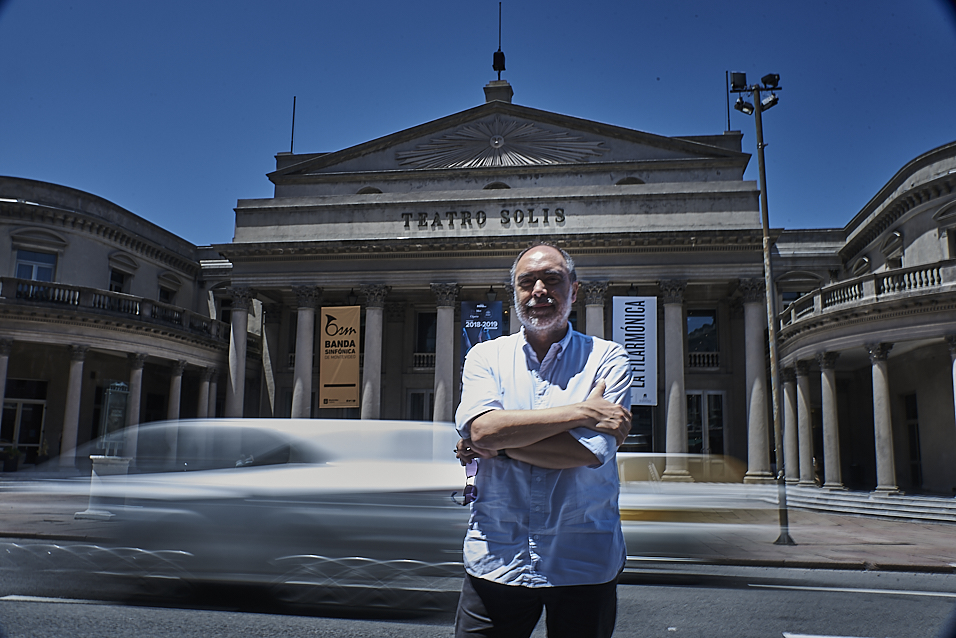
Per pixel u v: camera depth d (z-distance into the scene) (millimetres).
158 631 6055
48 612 6652
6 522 11320
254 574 6590
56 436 30000
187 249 39250
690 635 6418
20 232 29422
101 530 7035
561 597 2549
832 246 36219
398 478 6785
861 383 30828
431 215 31375
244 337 31828
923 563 10914
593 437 2467
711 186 30219
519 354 2850
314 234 31984
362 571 6543
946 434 23547
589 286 29844
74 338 27703
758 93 18250
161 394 35719
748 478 27656
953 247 25234
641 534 9273
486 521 2660
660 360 33281
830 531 15922
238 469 7043
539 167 33562
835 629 6688
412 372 34219
